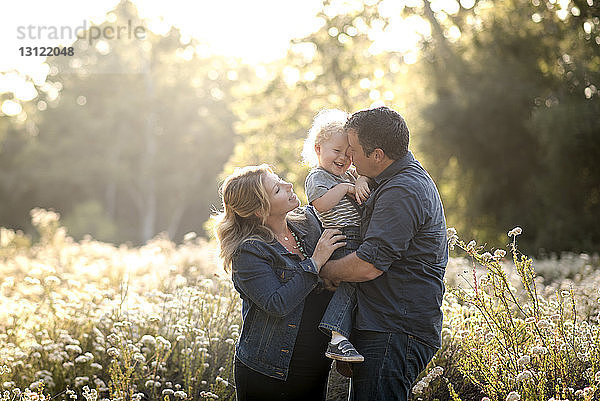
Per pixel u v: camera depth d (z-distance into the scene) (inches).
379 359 130.9
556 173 612.4
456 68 701.3
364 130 131.2
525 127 661.9
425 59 730.8
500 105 660.1
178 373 199.3
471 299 166.4
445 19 733.9
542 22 660.7
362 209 138.8
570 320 178.9
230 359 191.3
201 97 1904.5
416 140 709.3
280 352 136.2
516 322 164.1
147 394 190.9
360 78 739.4
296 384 138.5
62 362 201.9
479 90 671.8
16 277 343.3
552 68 660.7
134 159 1833.2
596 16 607.8
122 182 1750.7
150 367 198.5
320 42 737.0
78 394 191.9
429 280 133.0
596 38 605.0
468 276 269.7
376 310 131.7
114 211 1856.5
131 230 1788.9
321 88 742.5
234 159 742.5
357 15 735.1
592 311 210.7
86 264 407.2
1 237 493.4
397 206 128.3
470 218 693.9
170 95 1843.0
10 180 1692.9
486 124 672.4
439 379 174.9
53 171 1716.3
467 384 175.2
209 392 178.2
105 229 1402.6
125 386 174.6
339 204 138.7
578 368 164.7
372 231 128.5
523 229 643.5
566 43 646.5
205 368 195.9
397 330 130.9
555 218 611.5
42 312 227.9
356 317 133.3
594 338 164.4
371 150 131.3
